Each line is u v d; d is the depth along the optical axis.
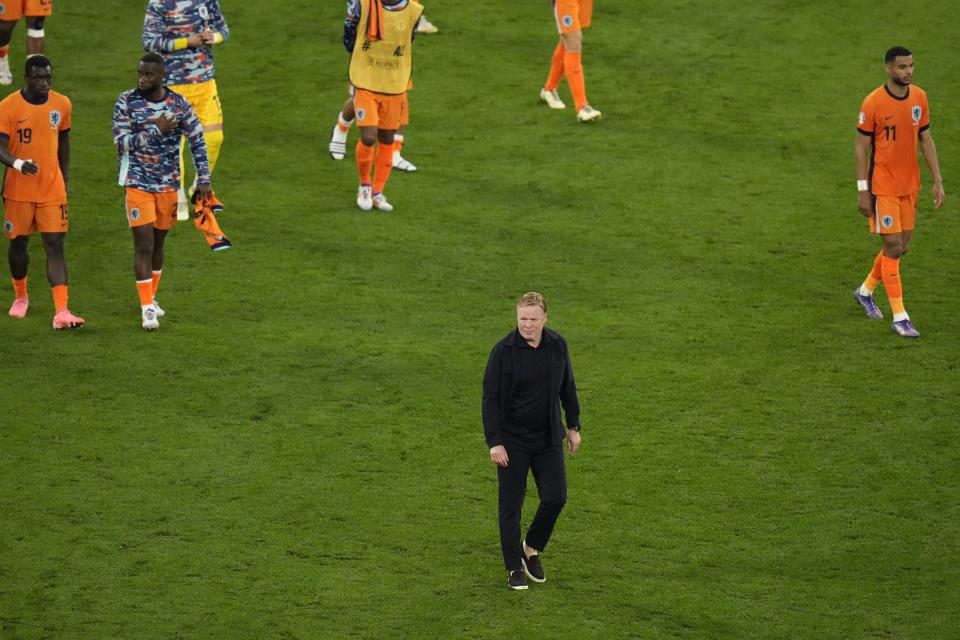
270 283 40.75
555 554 26.89
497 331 37.81
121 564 25.84
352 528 27.59
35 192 35.88
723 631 24.11
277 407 32.97
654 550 27.06
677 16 66.38
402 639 23.59
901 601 25.22
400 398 33.69
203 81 42.69
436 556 26.64
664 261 43.00
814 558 26.81
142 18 65.56
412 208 46.84
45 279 41.06
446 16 66.44
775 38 63.53
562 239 44.50
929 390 34.44
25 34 62.28
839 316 39.31
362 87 44.00
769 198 48.00
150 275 36.66
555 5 52.75
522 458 24.81
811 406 33.66
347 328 37.75
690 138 53.22
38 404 32.50
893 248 37.31
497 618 24.36
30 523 27.19
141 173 35.44
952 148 52.16
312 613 24.34
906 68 35.84
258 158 50.94
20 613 23.95
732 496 29.31
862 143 36.81
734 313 39.41
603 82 58.75
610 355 36.47
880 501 29.12
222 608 24.41
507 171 50.03
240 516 27.88
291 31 64.44
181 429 31.64
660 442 31.81
